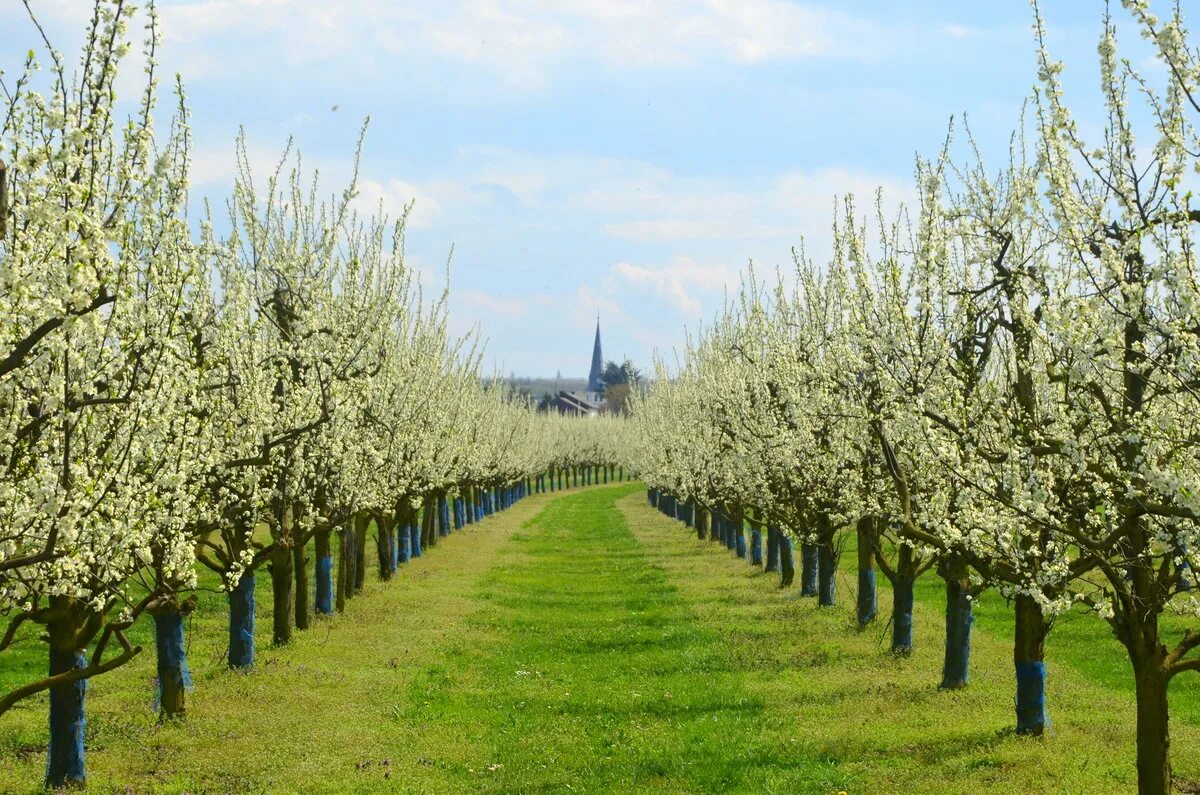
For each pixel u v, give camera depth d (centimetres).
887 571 2191
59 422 979
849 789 1302
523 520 6806
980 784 1277
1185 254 873
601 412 15412
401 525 4119
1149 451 931
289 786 1359
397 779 1403
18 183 875
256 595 3159
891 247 1684
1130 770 1307
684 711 1805
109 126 920
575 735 1673
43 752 1538
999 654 2170
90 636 1338
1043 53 990
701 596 3262
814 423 2353
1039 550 1259
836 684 1928
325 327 2067
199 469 1313
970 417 1292
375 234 2392
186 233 1140
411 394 3173
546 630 2755
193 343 1641
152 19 947
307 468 2130
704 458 4269
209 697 1820
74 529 951
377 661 2225
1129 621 1118
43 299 860
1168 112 926
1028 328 1131
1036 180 1154
